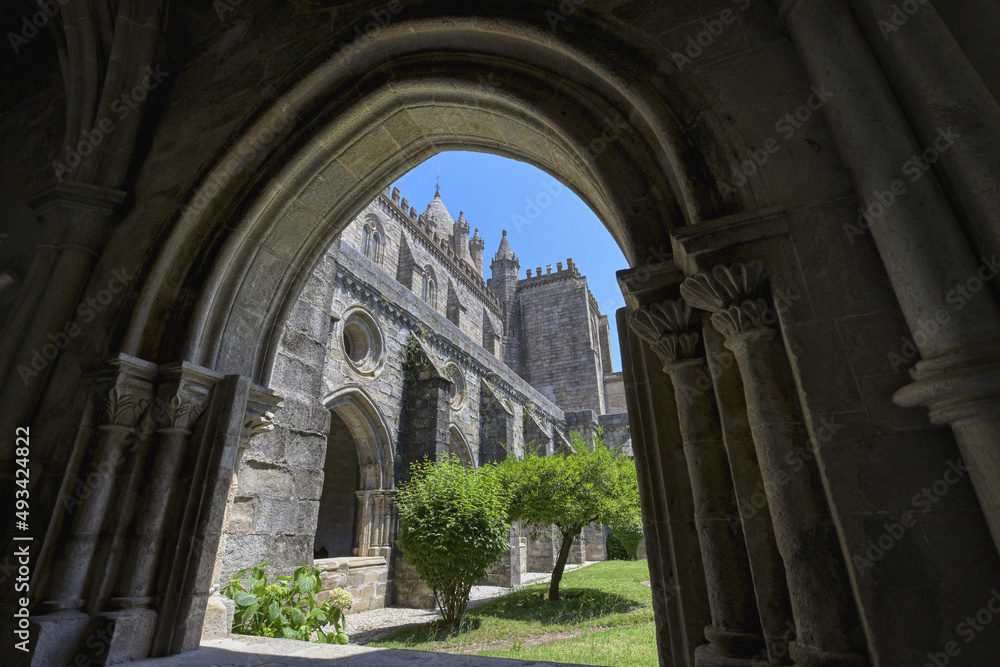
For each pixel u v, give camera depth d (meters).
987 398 1.41
